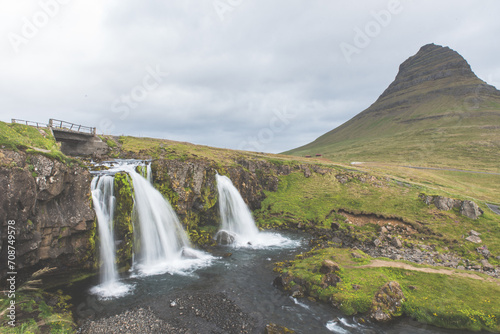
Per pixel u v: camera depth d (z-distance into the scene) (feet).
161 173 122.62
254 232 149.07
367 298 67.36
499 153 377.50
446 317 61.41
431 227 136.67
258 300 72.33
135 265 94.84
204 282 82.64
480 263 102.58
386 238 131.03
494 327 58.39
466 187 241.76
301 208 175.83
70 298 69.72
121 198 95.81
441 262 103.19
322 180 215.31
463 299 66.39
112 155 169.17
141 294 73.51
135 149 184.24
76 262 78.33
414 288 70.85
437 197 156.15
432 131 553.23
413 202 163.32
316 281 76.84
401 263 88.38
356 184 202.80
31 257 66.80
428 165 359.87
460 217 142.20
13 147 67.15
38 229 68.49
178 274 88.58
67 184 78.74
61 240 74.90
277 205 181.57
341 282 74.95
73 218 77.36
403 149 490.49
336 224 146.61
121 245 90.43
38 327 52.70
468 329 59.16
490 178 281.13
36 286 69.72
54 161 74.02
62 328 54.75
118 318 61.31
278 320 63.31
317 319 63.87
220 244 124.26
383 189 189.67
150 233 103.19
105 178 94.63
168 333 56.85
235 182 168.35
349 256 93.76
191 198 128.06
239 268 95.04
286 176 221.66
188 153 194.18
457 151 417.28
